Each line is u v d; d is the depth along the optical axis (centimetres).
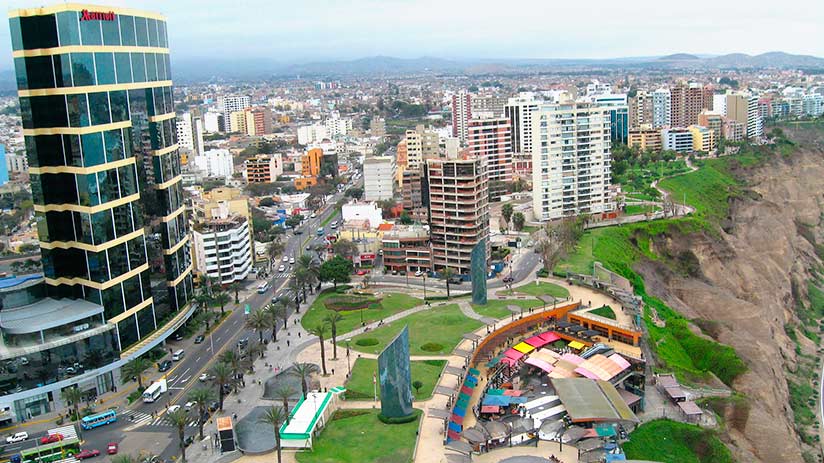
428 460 18512
